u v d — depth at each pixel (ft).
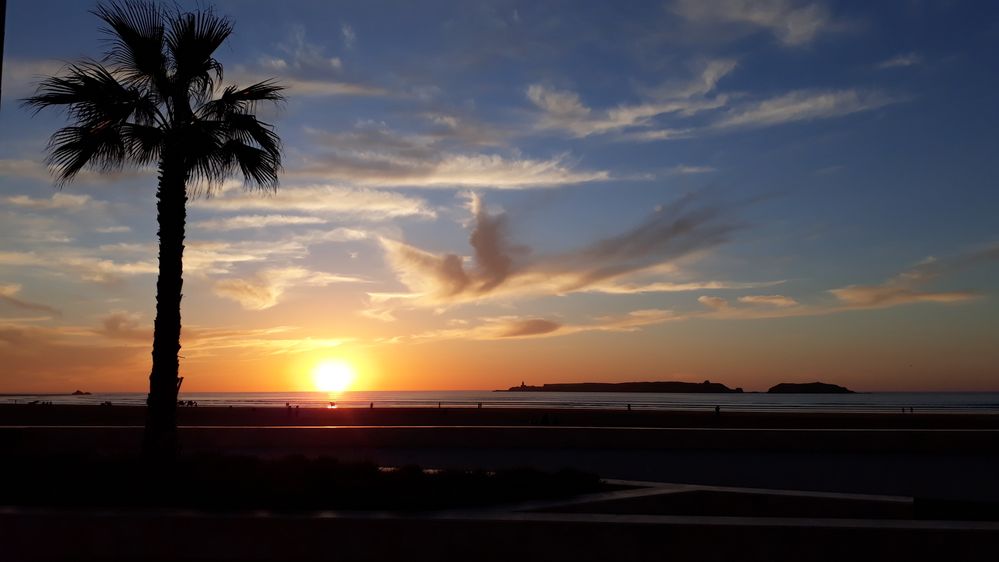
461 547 25.82
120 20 43.93
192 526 26.32
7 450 50.80
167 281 41.88
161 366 41.06
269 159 46.57
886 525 25.38
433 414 150.82
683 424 143.13
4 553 26.22
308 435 55.98
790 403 611.06
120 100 43.55
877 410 336.70
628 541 25.49
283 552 26.02
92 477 34.37
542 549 25.63
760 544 25.20
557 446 54.39
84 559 26.21
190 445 55.88
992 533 24.64
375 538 25.98
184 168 43.75
